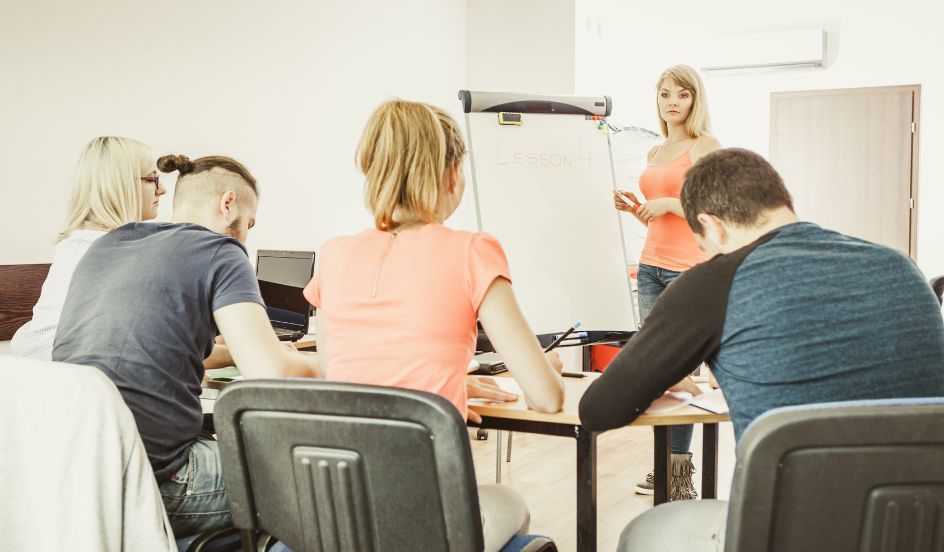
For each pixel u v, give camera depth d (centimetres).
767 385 127
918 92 688
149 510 134
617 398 140
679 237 306
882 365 123
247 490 128
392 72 536
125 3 349
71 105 328
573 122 285
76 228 211
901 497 100
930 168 691
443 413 109
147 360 160
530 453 408
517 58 594
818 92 715
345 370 147
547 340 263
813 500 100
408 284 142
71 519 127
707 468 219
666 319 136
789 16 709
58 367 130
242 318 165
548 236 271
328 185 483
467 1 613
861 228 712
